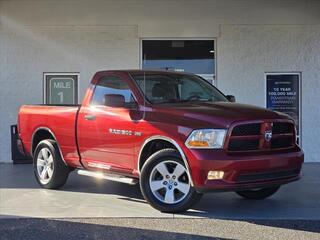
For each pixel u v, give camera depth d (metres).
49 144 8.88
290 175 7.07
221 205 7.68
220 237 5.98
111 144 7.68
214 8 12.70
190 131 6.65
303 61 12.64
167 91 7.76
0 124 12.78
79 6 12.70
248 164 6.54
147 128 7.12
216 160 6.45
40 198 8.18
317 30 12.61
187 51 12.93
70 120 8.41
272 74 12.73
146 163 7.06
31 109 9.32
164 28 12.74
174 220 6.72
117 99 7.54
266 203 7.83
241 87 12.73
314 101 12.66
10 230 6.30
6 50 12.71
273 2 12.62
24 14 12.70
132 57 12.77
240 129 6.67
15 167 11.84
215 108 7.08
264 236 6.03
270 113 7.07
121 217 6.89
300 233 6.16
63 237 6.00
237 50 12.70
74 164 8.50
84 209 7.38
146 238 5.95
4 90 12.74
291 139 7.23
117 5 12.70
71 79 12.84
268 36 12.67
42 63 12.77
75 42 12.75
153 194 7.07
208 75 12.90
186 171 6.75
